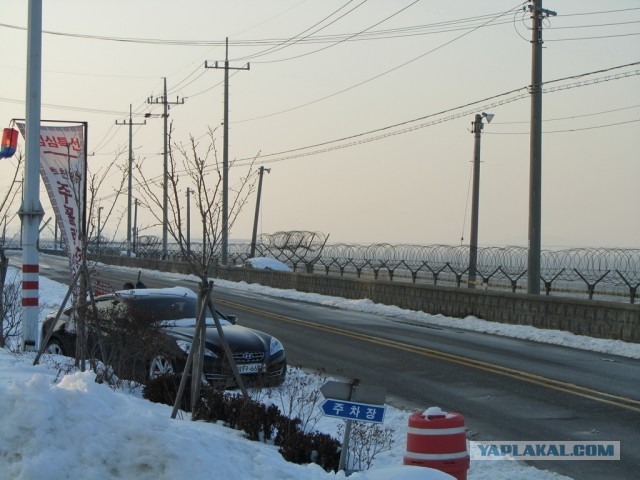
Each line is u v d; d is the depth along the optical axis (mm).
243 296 30812
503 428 9031
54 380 8898
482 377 12406
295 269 42500
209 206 16391
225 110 44812
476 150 31422
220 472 4652
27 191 12273
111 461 4602
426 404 10312
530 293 21453
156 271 51594
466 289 22562
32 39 12312
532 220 21844
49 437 4645
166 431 4984
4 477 4391
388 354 14844
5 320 15594
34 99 12281
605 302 17797
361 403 5961
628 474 7301
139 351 9961
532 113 22078
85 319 10094
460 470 5766
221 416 8016
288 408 9289
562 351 16000
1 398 4867
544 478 7031
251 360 10594
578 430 8969
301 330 18656
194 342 8055
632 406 10266
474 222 31203
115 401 5703
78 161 12875
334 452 6871
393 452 7715
